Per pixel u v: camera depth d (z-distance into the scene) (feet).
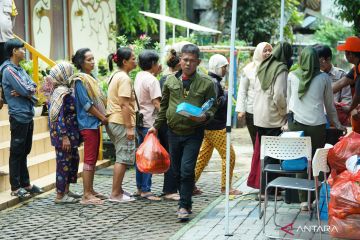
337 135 31.40
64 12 57.26
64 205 32.40
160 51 52.06
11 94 32.30
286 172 27.63
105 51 64.90
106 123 32.48
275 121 31.48
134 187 36.58
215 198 33.81
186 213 29.14
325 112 30.71
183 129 28.66
